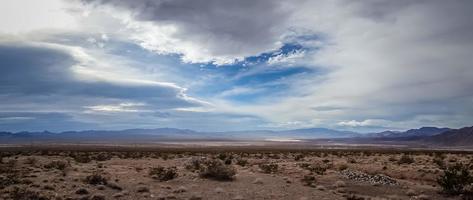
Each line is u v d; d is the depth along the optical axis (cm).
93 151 9512
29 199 1983
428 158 6219
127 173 3434
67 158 6069
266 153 8812
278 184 2797
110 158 6231
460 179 2539
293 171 3762
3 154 6625
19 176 2964
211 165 3191
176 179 2977
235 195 2325
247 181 2938
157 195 2261
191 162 4397
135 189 2456
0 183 2486
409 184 2894
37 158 5775
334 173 3456
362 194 2481
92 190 2355
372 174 3441
